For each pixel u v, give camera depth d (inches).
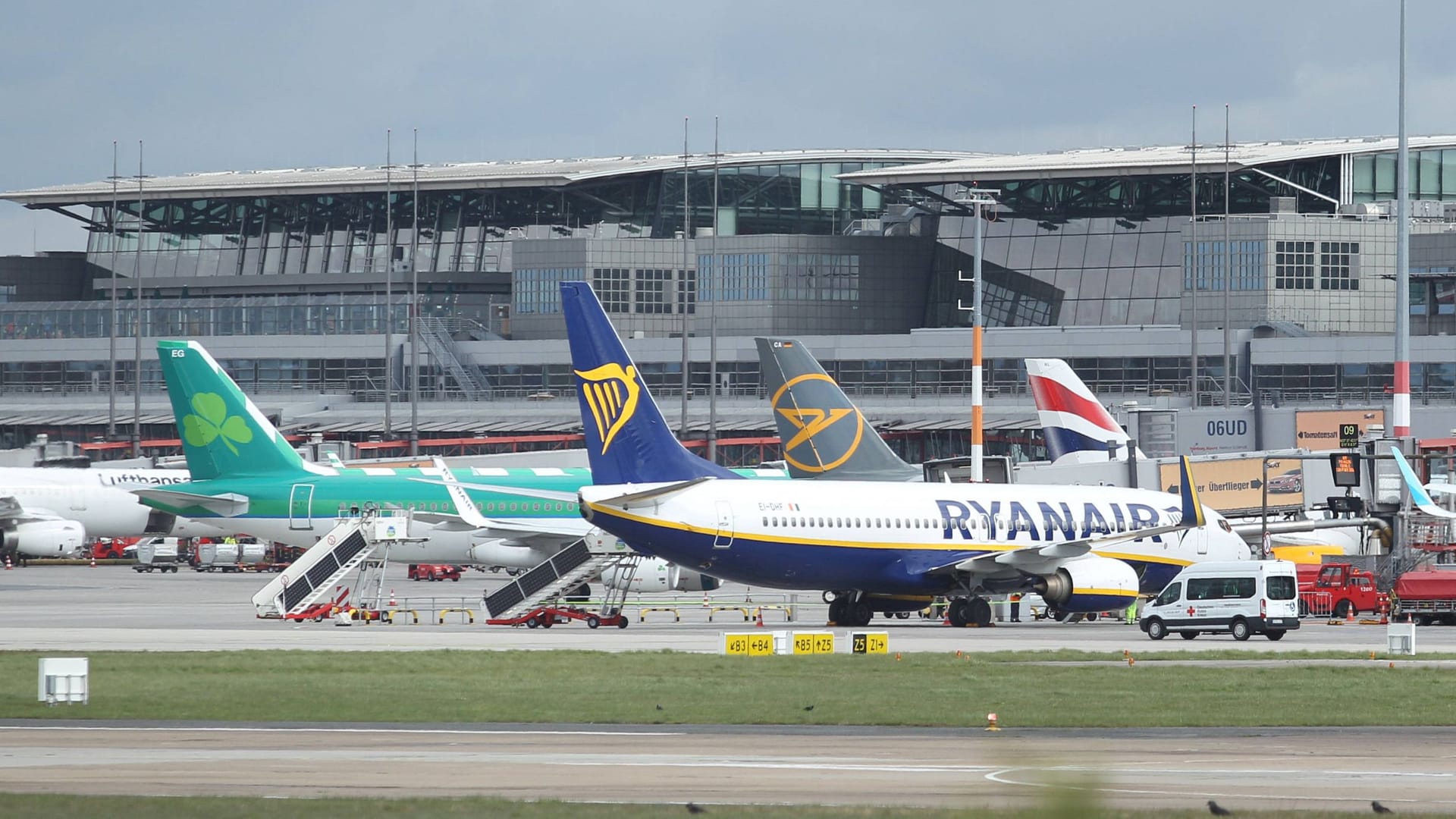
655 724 4392.2
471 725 4357.8
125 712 4584.2
